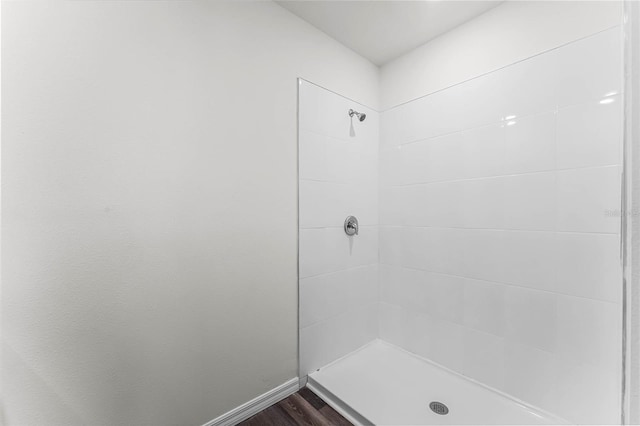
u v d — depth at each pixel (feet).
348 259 5.96
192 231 3.78
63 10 2.87
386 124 6.47
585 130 3.81
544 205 4.19
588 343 3.82
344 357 5.89
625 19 1.04
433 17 4.97
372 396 4.71
